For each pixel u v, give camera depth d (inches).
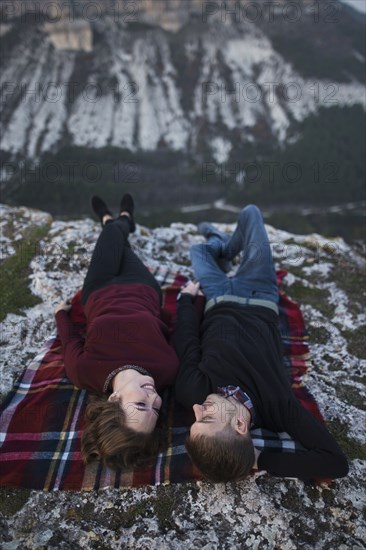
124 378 121.5
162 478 116.6
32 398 136.7
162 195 3759.8
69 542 103.5
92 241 213.8
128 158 4505.4
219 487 115.9
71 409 134.6
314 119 5187.0
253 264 161.5
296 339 166.7
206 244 181.9
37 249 204.7
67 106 6072.8
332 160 4010.8
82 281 190.9
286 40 7790.4
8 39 7746.1
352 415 137.5
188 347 138.6
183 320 147.6
